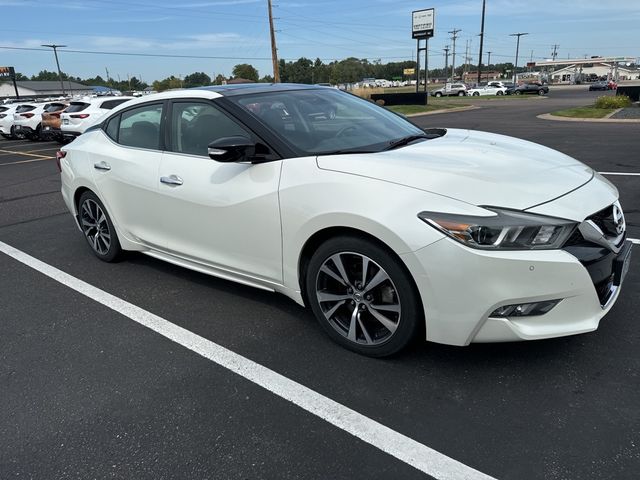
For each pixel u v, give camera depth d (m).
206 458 2.27
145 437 2.42
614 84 57.97
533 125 16.72
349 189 2.73
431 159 2.89
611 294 2.74
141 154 4.02
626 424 2.32
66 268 4.75
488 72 135.38
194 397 2.71
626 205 5.98
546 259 2.38
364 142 3.35
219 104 3.48
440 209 2.49
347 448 2.29
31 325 3.62
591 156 9.44
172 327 3.49
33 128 19.47
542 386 2.62
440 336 2.61
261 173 3.14
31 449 2.38
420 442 2.29
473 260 2.41
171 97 3.88
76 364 3.08
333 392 2.69
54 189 9.06
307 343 3.19
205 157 3.56
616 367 2.75
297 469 2.18
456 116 24.64
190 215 3.62
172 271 4.54
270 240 3.15
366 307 2.89
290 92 3.86
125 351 3.21
